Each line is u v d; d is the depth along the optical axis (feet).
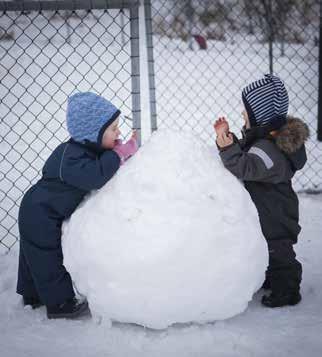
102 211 6.78
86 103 7.27
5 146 19.36
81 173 7.08
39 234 7.45
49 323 7.66
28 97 25.95
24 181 15.44
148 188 6.68
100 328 7.30
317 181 15.33
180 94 28.50
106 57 33.06
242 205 6.91
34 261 7.54
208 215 6.59
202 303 6.65
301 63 35.40
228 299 6.74
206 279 6.53
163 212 6.52
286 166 7.61
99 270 6.61
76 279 7.03
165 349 6.81
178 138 7.12
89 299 6.91
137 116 10.80
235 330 7.20
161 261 6.36
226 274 6.61
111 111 7.42
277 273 8.00
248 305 8.01
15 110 24.14
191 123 22.93
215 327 7.26
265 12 34.32
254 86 7.83
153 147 7.06
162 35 44.11
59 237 7.51
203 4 47.24
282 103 7.79
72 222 7.13
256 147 7.54
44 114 23.52
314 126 22.13
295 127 7.57
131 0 10.28
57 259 7.54
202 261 6.47
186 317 6.79
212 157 7.32
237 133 21.24
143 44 36.47
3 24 38.52
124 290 6.55
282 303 7.94
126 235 6.49
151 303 6.56
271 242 7.89
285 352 6.66
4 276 9.58
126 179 6.88
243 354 6.64
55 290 7.59
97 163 7.07
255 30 44.37
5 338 7.24
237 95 28.37
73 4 9.87
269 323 7.41
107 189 7.02
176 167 6.81
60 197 7.44
